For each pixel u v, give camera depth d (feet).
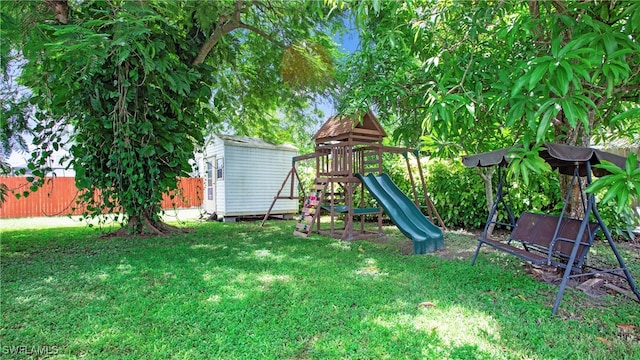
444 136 13.28
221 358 6.48
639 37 8.25
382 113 15.03
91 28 13.28
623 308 8.84
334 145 21.83
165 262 13.70
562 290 8.68
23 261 13.97
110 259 14.28
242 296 9.68
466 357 6.44
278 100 27.40
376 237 20.39
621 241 17.49
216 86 25.31
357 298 9.47
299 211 34.53
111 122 17.29
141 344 7.01
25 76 15.94
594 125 11.69
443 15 10.92
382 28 13.44
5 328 7.76
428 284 10.75
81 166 17.37
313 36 21.99
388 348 6.76
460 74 10.85
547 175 16.46
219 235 21.01
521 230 12.89
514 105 7.66
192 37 20.31
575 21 7.76
